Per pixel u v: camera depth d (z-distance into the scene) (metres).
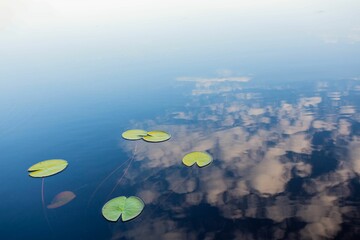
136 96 12.64
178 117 10.71
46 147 9.38
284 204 6.45
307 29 21.75
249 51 17.58
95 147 9.15
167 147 8.91
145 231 5.92
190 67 15.63
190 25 25.94
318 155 8.05
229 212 6.32
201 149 8.69
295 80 13.12
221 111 10.94
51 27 29.95
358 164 7.58
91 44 21.66
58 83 14.57
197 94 12.48
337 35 19.45
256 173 7.52
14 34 27.66
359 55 15.45
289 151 8.32
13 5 33.97
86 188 7.33
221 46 18.95
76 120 10.95
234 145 8.78
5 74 16.33
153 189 7.15
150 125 10.27
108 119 10.88
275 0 36.38
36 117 11.41
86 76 15.27
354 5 29.48
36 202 6.96
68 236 5.92
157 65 16.23
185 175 7.61
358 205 6.29
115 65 16.61
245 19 26.80
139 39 22.22
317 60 15.25
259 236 5.69
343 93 11.61
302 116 10.16
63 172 8.02
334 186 6.88
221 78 13.91
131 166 8.11
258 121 10.07
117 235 5.85
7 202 7.05
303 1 34.41
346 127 9.31
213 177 7.48
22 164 8.58
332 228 5.77
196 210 6.42
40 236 5.98
